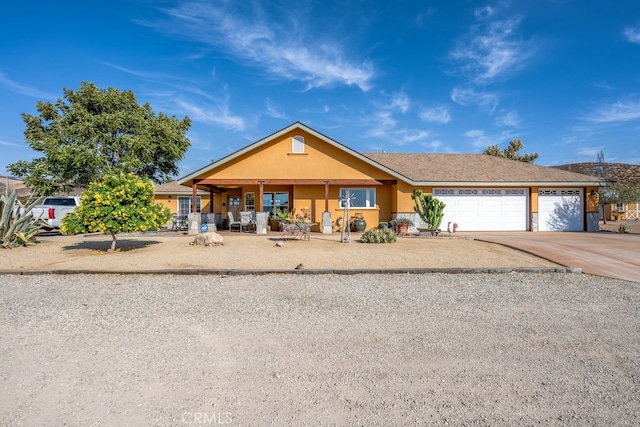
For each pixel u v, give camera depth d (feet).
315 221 62.28
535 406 9.21
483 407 9.14
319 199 62.39
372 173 59.06
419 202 59.67
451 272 26.32
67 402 9.24
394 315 16.55
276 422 8.46
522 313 16.98
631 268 28.07
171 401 9.33
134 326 14.92
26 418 8.55
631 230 67.05
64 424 8.33
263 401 9.37
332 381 10.44
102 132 79.92
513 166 69.77
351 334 14.14
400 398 9.55
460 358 12.02
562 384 10.35
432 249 38.63
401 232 55.42
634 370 11.23
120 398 9.45
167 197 80.28
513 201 63.26
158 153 88.07
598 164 121.29
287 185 65.72
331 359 11.89
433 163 70.44
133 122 83.15
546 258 32.04
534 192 62.95
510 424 8.44
